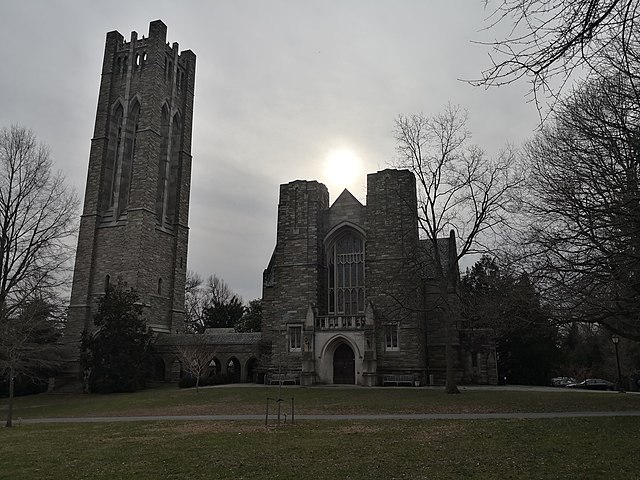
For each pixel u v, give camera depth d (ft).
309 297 172.55
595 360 234.99
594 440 57.00
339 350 166.40
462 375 177.27
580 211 65.72
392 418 83.10
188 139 251.60
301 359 167.32
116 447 60.34
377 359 161.68
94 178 224.94
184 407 115.44
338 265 179.93
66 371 200.75
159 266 221.25
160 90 235.61
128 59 237.04
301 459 51.39
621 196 49.98
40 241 144.15
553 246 63.72
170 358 202.90
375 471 46.16
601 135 55.36
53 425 86.74
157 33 236.84
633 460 47.70
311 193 180.75
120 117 235.20
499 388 154.10
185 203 242.99
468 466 47.47
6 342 123.85
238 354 203.92
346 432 68.03
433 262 139.74
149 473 46.98
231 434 68.23
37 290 140.26
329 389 141.59
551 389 148.87
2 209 145.79
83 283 212.84
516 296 81.25
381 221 171.73
